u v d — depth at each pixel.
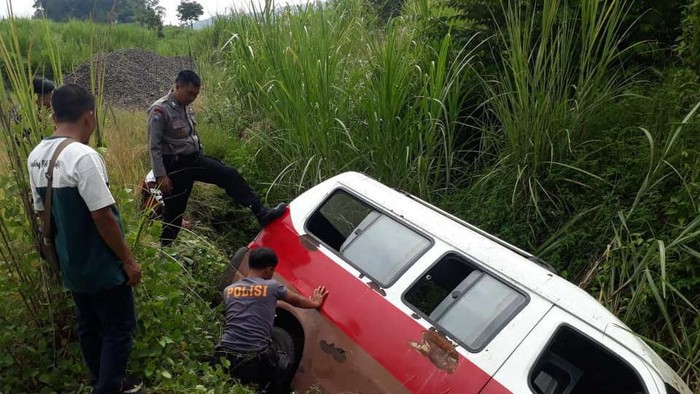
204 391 3.73
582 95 6.02
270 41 7.01
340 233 4.65
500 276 3.93
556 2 5.75
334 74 6.64
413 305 3.98
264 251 4.46
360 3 8.66
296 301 4.23
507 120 6.12
